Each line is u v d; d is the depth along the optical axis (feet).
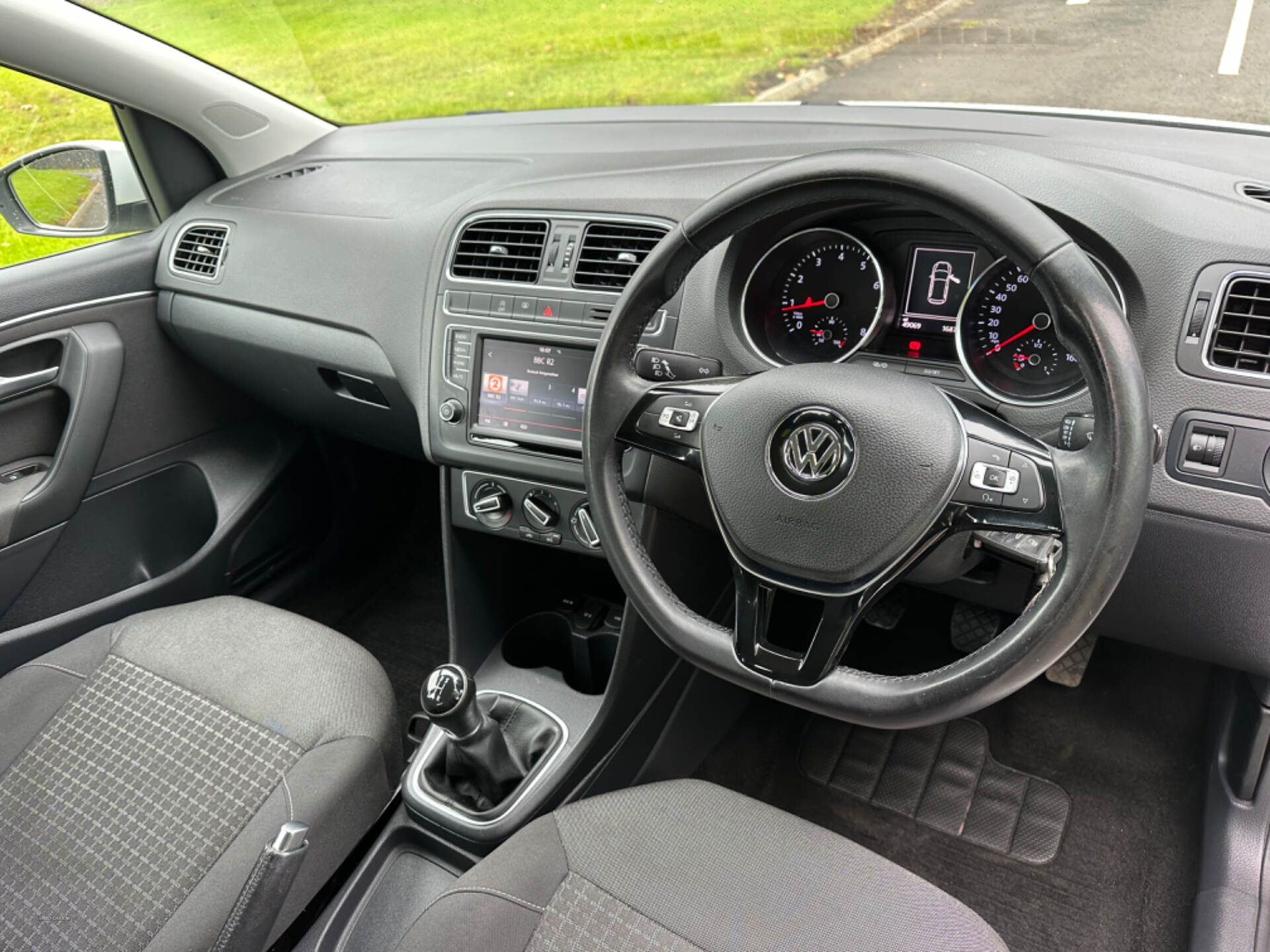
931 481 2.77
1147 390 2.49
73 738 3.79
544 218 4.52
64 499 5.55
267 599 6.87
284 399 6.12
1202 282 3.43
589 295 4.36
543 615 5.60
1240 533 3.57
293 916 3.53
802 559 2.91
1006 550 3.01
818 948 2.86
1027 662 2.63
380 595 7.21
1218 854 4.82
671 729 5.42
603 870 3.13
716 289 4.03
